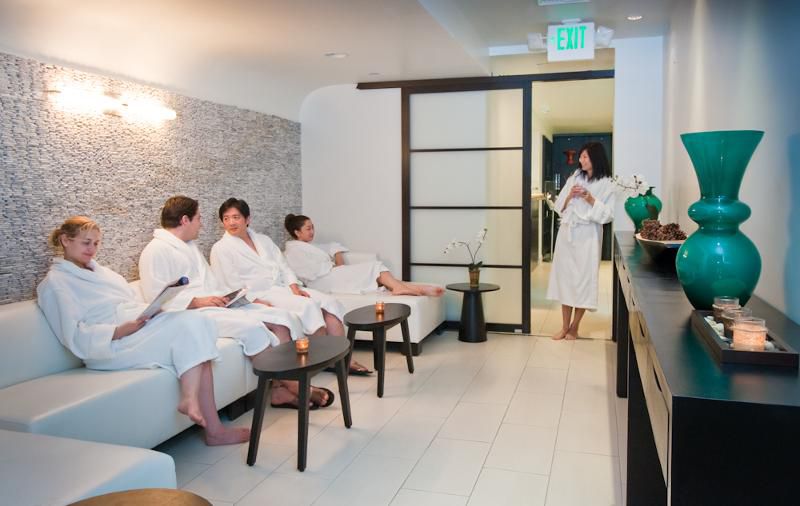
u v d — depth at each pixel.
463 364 4.22
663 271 2.35
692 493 0.98
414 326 4.42
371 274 4.81
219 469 2.63
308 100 5.44
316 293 4.00
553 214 9.61
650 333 1.41
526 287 5.09
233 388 3.13
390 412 3.31
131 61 3.50
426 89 5.13
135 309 2.96
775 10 1.70
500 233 5.13
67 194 3.14
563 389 3.67
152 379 2.62
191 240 3.69
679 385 1.04
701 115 2.81
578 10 3.93
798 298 1.53
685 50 3.37
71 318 2.74
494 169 5.09
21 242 2.90
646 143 4.61
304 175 5.52
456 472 2.60
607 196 4.61
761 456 0.96
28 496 1.43
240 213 4.00
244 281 3.91
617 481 2.50
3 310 2.64
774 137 1.73
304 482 2.51
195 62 3.96
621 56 4.63
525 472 2.59
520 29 4.40
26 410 2.21
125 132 3.50
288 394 3.39
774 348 1.19
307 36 3.60
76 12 2.89
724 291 1.52
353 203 5.42
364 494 2.41
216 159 4.32
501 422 3.15
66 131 3.12
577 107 8.07
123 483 1.56
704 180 1.55
